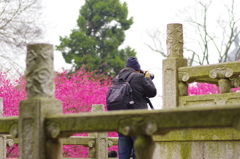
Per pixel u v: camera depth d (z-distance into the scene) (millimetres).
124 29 41688
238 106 3896
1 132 4949
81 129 4555
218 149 7855
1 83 17438
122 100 7820
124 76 8125
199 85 21094
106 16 41312
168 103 8766
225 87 8055
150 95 8180
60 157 4820
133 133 4332
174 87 8688
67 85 19188
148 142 4352
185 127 4098
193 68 8438
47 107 4777
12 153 16359
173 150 8422
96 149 12234
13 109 17078
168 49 8977
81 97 19281
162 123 4195
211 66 8156
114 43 39969
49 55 4895
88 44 38250
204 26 33688
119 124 4383
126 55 40062
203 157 8023
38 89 4809
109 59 38750
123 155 7926
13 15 20719
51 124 4695
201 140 8070
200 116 4031
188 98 8539
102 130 4465
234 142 7672
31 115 4723
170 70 8781
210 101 8203
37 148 4664
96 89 19953
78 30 40812
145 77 8258
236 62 7844
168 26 9047
